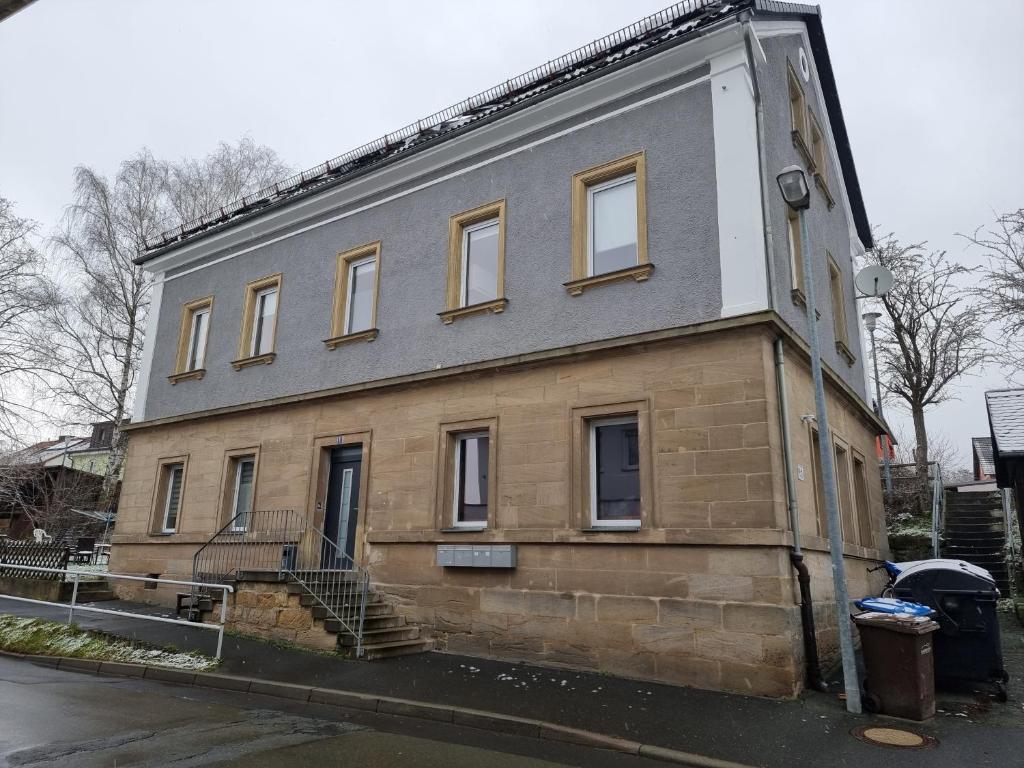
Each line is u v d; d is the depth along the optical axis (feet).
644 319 31.14
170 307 55.11
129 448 53.36
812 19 42.50
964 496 63.72
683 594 27.04
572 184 35.06
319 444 41.27
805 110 42.91
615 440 31.35
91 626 35.94
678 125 32.53
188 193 94.32
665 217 31.76
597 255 34.40
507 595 31.50
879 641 22.72
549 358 32.50
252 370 47.03
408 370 38.75
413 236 41.14
